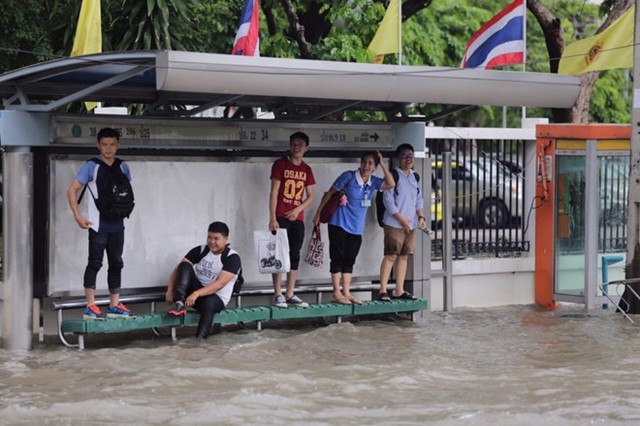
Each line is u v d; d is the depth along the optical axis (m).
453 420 16.70
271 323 25.64
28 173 21.55
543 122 34.72
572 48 28.28
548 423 16.69
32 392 18.17
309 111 28.59
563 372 20.30
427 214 26.47
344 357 21.50
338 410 17.22
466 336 24.20
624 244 28.83
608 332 24.92
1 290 22.41
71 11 30.53
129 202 21.81
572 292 28.42
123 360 20.70
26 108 21.47
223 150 24.44
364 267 26.11
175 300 22.42
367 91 22.45
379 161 24.81
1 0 31.58
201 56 20.42
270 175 24.73
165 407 17.22
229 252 22.84
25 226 21.55
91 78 22.80
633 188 27.28
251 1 24.41
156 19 28.50
